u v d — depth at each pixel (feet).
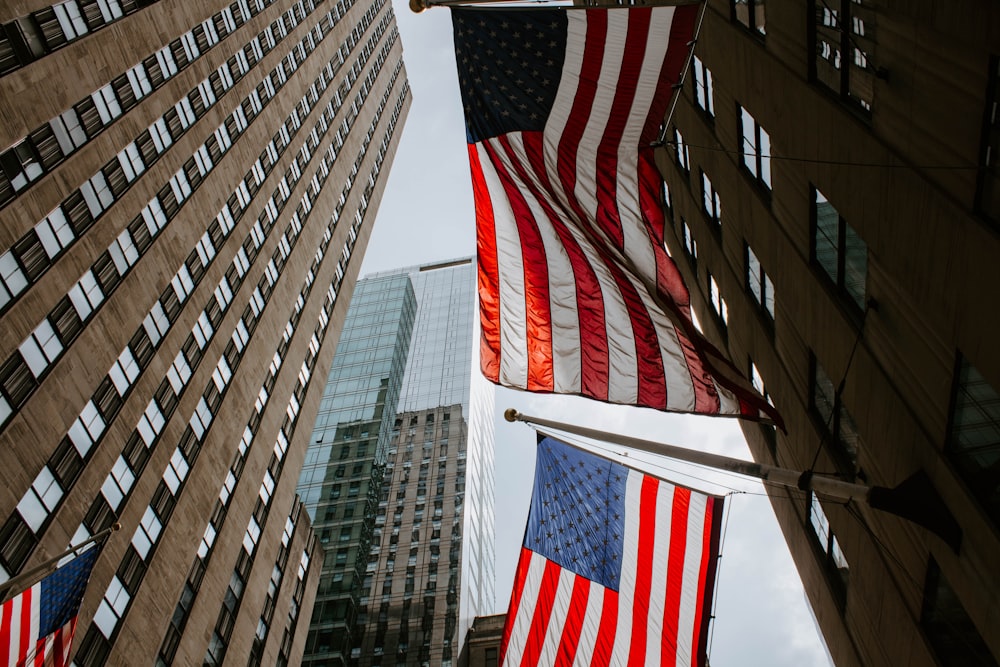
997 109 33.73
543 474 58.44
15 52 101.91
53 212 103.55
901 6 40.57
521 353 55.98
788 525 80.12
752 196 70.03
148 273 123.03
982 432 38.47
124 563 108.27
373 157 288.30
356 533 340.39
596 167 54.70
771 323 74.02
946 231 38.34
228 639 139.95
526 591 55.83
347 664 298.35
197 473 131.54
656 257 54.44
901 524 49.70
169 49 142.51
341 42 261.44
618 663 50.52
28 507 89.81
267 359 168.96
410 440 404.36
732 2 70.18
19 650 51.93
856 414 54.65
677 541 52.37
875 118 44.68
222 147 159.63
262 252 173.06
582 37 53.62
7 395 90.27
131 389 114.83
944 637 46.47
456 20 55.06
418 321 527.81
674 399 53.21
